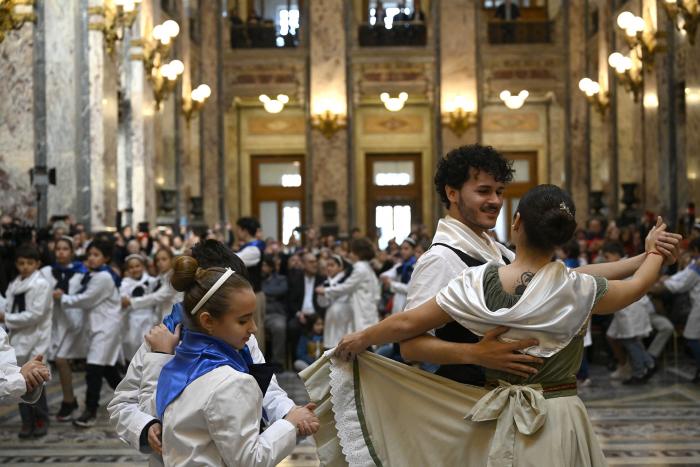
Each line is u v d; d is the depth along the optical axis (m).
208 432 2.46
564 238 2.62
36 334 6.79
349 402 2.89
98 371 7.51
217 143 23.77
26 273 6.79
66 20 13.38
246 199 25.77
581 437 2.55
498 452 2.53
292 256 12.48
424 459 2.77
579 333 2.61
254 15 24.33
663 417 7.67
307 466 5.95
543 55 23.33
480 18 23.67
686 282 9.34
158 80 17.61
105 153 13.55
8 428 7.39
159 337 2.78
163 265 8.34
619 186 19.55
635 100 17.08
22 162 12.82
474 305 2.58
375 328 2.79
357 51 23.70
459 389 2.74
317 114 23.66
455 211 3.03
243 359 2.69
